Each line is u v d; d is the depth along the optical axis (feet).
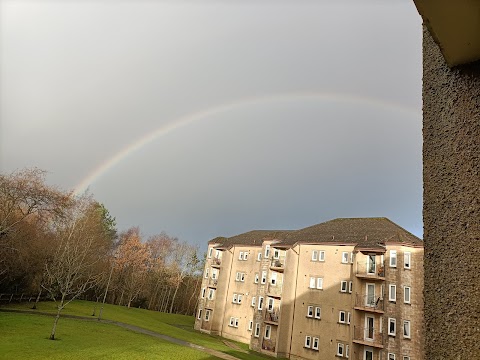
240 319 132.26
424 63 11.76
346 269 101.91
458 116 9.74
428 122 10.99
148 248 221.66
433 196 10.06
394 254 91.35
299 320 105.29
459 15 8.60
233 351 95.55
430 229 9.90
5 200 101.19
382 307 88.38
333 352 95.04
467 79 9.84
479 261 8.11
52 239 124.47
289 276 111.24
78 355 55.06
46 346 57.57
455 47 9.57
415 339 81.46
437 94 10.78
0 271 99.91
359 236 106.52
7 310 92.63
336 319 98.07
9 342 56.49
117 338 78.28
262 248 125.49
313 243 111.86
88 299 180.75
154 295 212.84
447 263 9.00
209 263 152.35
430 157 10.55
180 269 235.81
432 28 9.33
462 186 9.05
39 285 111.55
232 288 140.15
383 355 83.56
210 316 138.72
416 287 85.56
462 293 8.33
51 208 112.98
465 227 8.67
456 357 8.10
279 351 103.09
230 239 156.56
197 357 72.59
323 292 103.86
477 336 7.73
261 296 117.91
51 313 100.42
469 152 9.14
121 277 193.26
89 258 126.82
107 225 230.27
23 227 108.17
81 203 161.38
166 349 74.69
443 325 8.71
